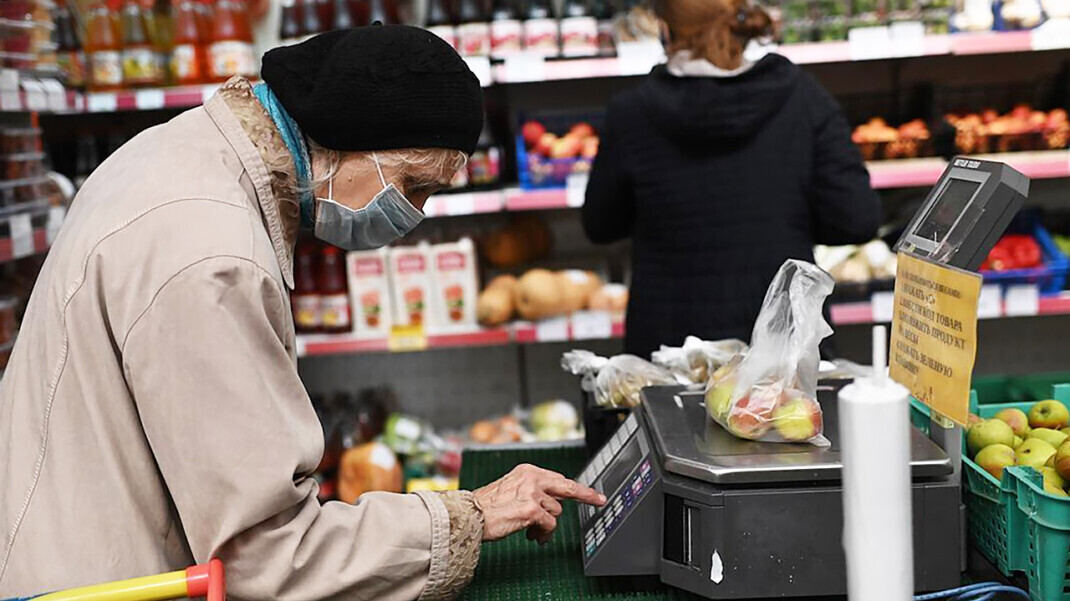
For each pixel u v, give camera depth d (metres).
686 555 1.24
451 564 1.21
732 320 2.22
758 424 1.28
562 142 3.34
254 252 1.12
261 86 1.26
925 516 1.20
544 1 3.29
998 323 3.89
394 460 3.46
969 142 3.33
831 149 2.21
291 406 1.15
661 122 2.20
